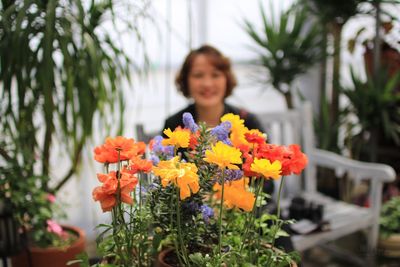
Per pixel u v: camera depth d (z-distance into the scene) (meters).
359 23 2.49
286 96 2.63
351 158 2.54
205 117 1.73
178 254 0.71
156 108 2.60
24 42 1.37
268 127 2.12
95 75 1.40
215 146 0.66
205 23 2.66
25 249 1.38
